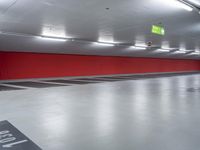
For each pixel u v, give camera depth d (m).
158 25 8.69
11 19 7.27
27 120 4.22
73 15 6.84
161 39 12.96
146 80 14.69
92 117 4.42
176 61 27.62
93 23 8.10
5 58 13.55
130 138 3.18
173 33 10.75
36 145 2.94
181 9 6.31
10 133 3.45
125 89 9.47
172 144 2.94
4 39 10.91
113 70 19.91
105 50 17.08
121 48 17.05
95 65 18.48
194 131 3.48
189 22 8.16
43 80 15.14
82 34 10.73
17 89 9.70
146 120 4.16
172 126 3.75
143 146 2.88
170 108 5.25
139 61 22.45
